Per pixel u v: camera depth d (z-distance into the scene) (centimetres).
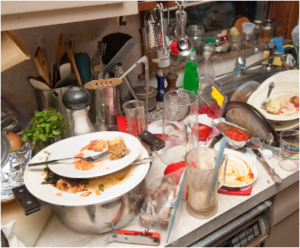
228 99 133
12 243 57
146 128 97
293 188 92
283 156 87
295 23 157
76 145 75
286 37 160
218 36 140
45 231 68
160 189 69
